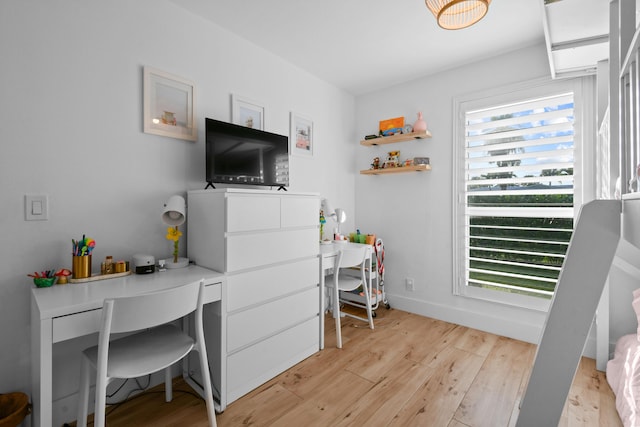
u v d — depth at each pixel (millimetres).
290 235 2109
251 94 2465
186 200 2084
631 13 810
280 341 2039
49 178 1562
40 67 1526
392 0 1958
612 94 1152
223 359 1713
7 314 1463
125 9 1797
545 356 601
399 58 2705
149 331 1619
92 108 1687
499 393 1830
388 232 3322
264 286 1935
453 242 2871
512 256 2578
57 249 1592
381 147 3363
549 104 2420
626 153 831
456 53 2613
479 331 2701
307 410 1689
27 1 1487
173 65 2000
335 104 3309
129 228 1840
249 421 1606
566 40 1842
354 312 3168
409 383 1933
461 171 2824
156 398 1811
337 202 3354
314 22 2201
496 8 2010
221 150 2090
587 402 1742
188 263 1943
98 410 1188
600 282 588
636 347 1706
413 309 3131
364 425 1575
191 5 2018
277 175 2473
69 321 1225
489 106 2678
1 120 1433
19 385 1493
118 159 1787
